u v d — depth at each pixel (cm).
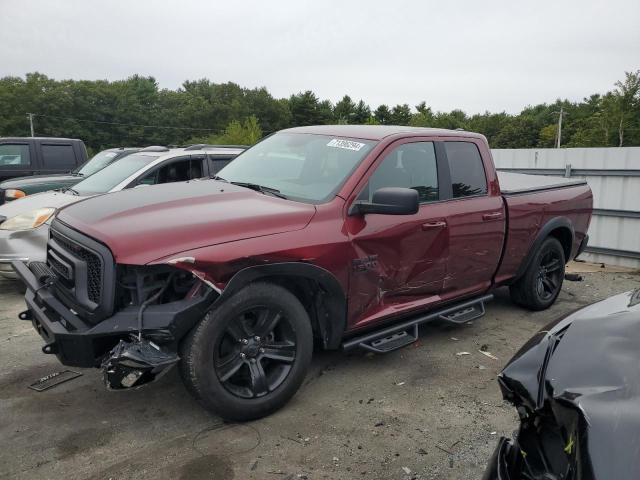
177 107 13838
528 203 552
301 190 415
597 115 9181
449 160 482
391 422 367
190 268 316
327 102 14000
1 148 1083
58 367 440
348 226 390
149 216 347
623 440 166
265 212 365
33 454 320
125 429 349
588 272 867
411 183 446
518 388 210
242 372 361
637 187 897
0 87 12025
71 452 323
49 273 371
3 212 656
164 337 311
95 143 12719
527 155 1046
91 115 12588
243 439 341
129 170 720
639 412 174
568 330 232
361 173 409
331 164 428
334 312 389
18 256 611
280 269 349
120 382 305
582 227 648
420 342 517
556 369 207
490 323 577
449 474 313
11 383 411
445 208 462
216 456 322
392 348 422
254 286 344
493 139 14062
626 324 224
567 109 12756
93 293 322
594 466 163
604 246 944
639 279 818
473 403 397
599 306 258
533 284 589
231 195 394
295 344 369
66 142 1151
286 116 14100
